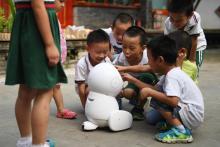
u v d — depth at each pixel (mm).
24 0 2793
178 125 3385
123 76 3793
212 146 3291
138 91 4035
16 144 3258
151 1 13281
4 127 3760
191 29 4219
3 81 6203
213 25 14461
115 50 4602
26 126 3062
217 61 10039
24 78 2801
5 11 8648
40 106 2838
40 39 2760
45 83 2760
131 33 3951
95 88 3631
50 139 3365
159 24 13344
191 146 3287
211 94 5500
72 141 3363
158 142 3367
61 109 4152
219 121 4062
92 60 4055
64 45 4293
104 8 12031
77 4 11133
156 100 3459
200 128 3812
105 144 3289
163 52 3365
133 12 13195
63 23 10703
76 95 5336
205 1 14242
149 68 3916
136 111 4094
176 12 4004
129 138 3459
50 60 2746
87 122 3688
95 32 4027
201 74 7605
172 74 3393
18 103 3029
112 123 3574
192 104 3406
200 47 4535
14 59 2814
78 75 4105
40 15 2686
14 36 2830
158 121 3838
